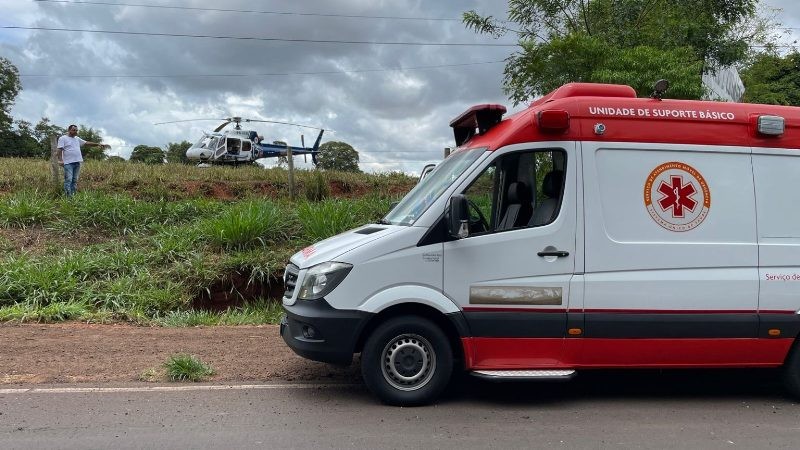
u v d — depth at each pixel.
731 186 5.83
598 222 5.65
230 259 11.28
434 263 5.48
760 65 29.58
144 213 13.48
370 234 5.74
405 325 5.49
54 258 11.32
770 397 6.16
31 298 9.81
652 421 5.38
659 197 5.73
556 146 5.70
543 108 5.72
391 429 5.03
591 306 5.61
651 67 13.04
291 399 5.77
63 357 7.03
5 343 7.59
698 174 5.79
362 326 5.42
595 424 5.27
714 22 16.56
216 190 17.34
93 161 20.30
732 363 5.84
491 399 5.91
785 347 5.84
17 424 5.02
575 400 5.95
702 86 14.27
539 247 5.59
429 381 5.57
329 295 5.43
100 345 7.59
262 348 7.58
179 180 17.69
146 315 9.88
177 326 9.14
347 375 6.55
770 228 5.86
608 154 5.72
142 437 4.78
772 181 5.89
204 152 30.22
